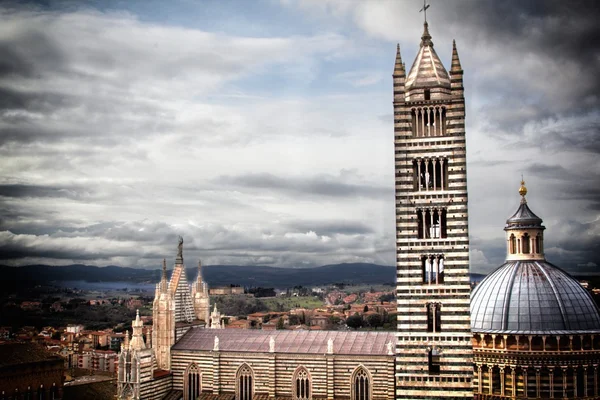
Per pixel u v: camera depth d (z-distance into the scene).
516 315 123.94
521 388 120.44
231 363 139.88
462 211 109.88
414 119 112.81
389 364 128.88
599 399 119.88
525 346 120.69
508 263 133.75
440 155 111.19
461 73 112.12
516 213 135.25
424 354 109.44
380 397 129.25
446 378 108.75
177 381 145.38
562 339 119.88
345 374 131.38
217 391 140.12
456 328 108.94
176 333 149.75
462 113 111.19
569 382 119.56
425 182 112.12
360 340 136.12
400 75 113.19
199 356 143.38
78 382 184.50
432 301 109.81
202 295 165.88
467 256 109.31
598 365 120.62
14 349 153.62
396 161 112.19
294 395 134.00
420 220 111.69
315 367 133.12
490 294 128.88
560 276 128.62
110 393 169.12
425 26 115.94
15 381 148.12
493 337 122.81
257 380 137.62
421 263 110.62
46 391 155.12
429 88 112.00
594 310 125.19
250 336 145.62
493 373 123.12
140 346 139.25
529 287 126.25
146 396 138.00
